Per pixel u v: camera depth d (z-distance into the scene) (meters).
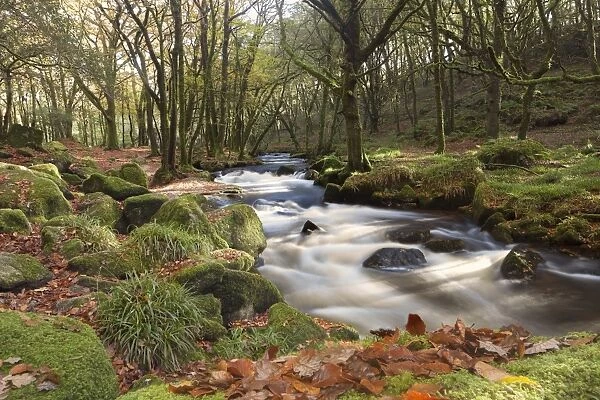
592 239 8.57
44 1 13.55
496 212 10.21
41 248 6.83
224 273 5.84
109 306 4.61
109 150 31.91
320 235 10.28
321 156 24.30
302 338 5.05
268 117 36.94
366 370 2.22
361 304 6.98
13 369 3.00
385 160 16.92
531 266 7.80
